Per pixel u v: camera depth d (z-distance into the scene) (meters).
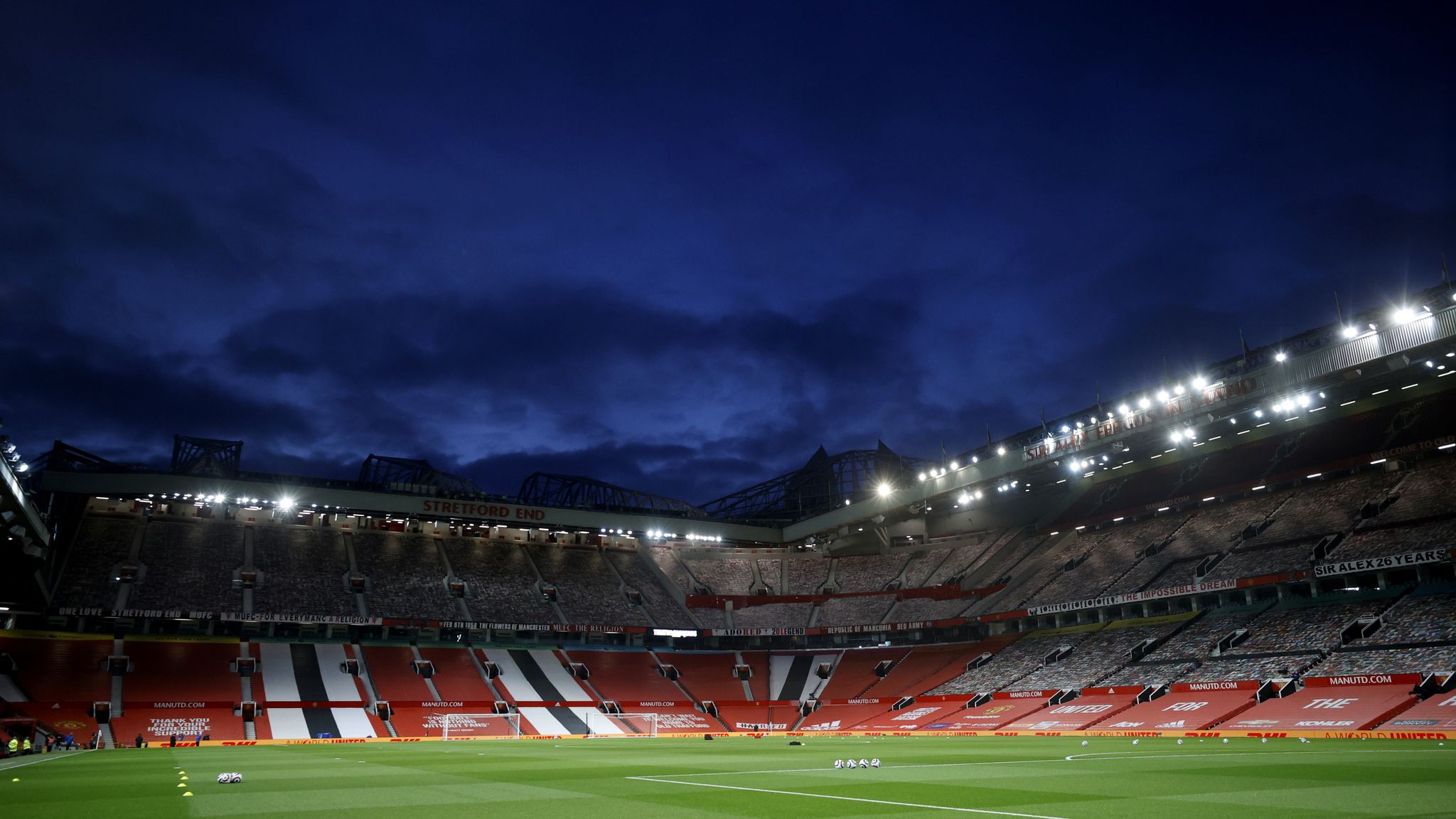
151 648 86.62
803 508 135.12
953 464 104.19
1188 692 72.50
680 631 111.88
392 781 34.12
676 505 132.88
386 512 105.69
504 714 89.31
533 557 119.44
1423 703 56.56
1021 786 28.55
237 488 98.69
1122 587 90.62
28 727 69.06
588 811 23.52
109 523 100.44
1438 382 85.62
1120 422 85.81
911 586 115.94
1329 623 72.69
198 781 34.09
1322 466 89.06
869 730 89.44
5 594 82.75
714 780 32.47
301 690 86.25
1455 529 70.69
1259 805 23.00
